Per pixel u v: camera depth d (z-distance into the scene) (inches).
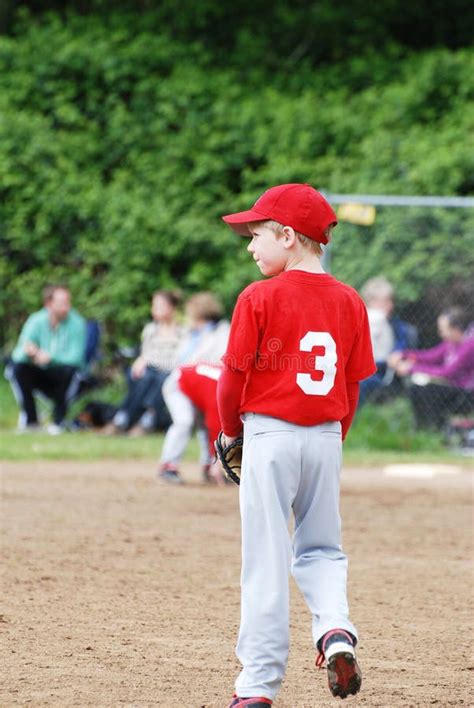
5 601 754.8
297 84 2389.3
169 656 634.8
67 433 1772.9
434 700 566.3
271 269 538.3
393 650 660.7
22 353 1770.4
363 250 1772.9
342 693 505.7
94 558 902.4
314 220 529.3
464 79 2235.5
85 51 2262.6
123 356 1969.7
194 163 2138.3
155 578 839.1
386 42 2564.0
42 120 2148.1
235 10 2561.5
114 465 1483.8
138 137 2183.8
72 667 609.3
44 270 2041.1
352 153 2118.6
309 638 692.7
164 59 2299.5
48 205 2038.6
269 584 513.7
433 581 850.8
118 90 2262.6
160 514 1120.8
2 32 2470.5
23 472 1390.3
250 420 523.8
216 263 2014.0
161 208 2012.8
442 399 1660.9
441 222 1771.7
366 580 852.0
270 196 534.6
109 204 2026.3
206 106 2225.6
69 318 1791.3
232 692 570.3
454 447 1659.7
